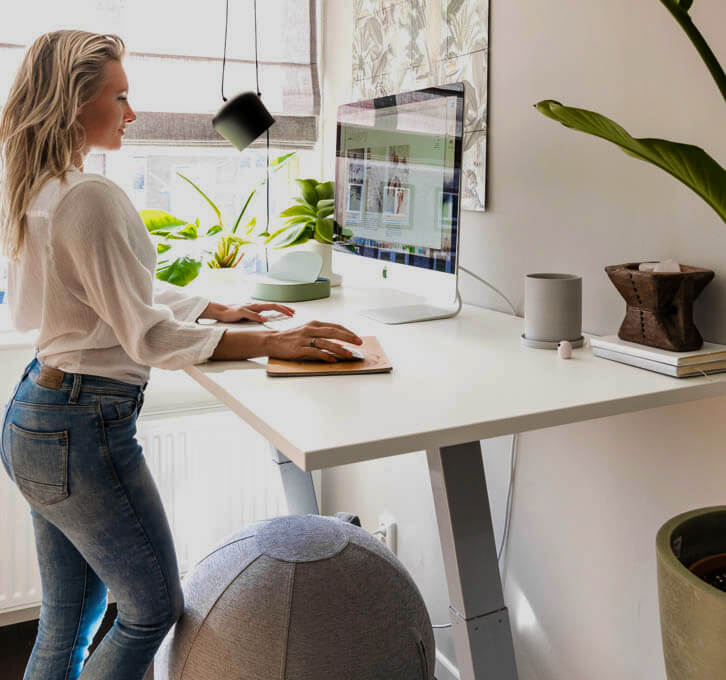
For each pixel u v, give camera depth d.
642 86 1.45
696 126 1.35
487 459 1.93
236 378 1.27
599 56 1.54
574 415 1.12
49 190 1.29
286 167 2.78
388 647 1.43
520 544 1.85
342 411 1.09
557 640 1.78
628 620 1.59
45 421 1.33
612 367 1.33
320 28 2.67
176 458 2.36
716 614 0.95
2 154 1.36
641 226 1.48
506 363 1.36
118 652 1.44
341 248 2.05
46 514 1.39
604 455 1.60
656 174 1.44
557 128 1.66
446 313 1.78
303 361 1.35
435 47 2.02
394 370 1.32
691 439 1.42
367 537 1.60
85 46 1.36
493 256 1.89
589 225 1.60
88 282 1.27
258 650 1.38
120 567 1.40
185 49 2.45
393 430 1.01
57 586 1.57
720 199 1.04
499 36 1.80
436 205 1.63
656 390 1.19
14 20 2.21
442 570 2.12
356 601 1.43
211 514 2.43
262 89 2.58
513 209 1.81
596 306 1.60
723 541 1.16
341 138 2.04
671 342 1.29
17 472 1.38
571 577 1.72
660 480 1.49
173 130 2.46
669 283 1.27
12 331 2.28
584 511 1.67
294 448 0.95
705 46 1.01
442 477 1.31
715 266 1.35
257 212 2.75
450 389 1.20
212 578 1.51
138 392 1.42
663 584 1.05
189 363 1.33
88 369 1.34
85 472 1.34
